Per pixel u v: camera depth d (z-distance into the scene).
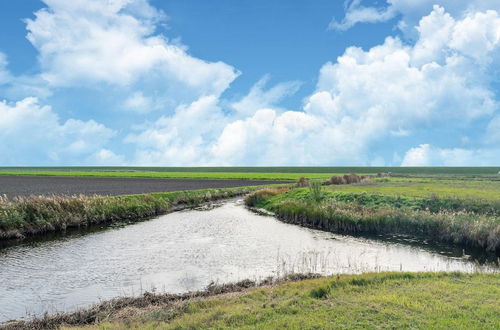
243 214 38.75
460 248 23.69
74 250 22.53
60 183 70.12
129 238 26.16
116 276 17.39
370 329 9.30
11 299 14.48
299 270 18.20
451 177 77.81
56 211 30.28
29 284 16.27
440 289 12.41
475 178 72.56
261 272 18.03
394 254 22.06
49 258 20.64
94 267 18.88
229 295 13.55
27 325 11.58
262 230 29.53
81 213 31.98
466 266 19.41
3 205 28.20
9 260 20.27
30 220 28.27
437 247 23.97
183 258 20.64
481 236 23.64
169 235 27.28
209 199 51.97
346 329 9.31
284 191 50.38
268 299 12.05
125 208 36.16
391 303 11.05
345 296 11.84
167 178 97.81
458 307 10.77
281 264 19.44
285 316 10.21
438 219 26.97
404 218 28.45
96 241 25.12
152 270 18.34
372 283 13.34
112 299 13.59
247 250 22.67
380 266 19.22
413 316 10.07
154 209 39.31
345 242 25.31
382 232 28.61
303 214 33.81
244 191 61.91
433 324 9.57
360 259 20.75
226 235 27.41
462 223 25.48
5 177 96.25
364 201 36.22
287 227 30.95
